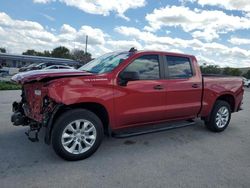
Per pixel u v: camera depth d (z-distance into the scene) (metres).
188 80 4.97
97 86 3.81
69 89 3.58
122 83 4.05
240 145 4.82
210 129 5.71
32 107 4.17
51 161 3.73
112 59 4.48
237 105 6.08
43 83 3.71
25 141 4.54
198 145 4.73
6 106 8.16
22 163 3.63
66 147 3.69
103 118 4.17
